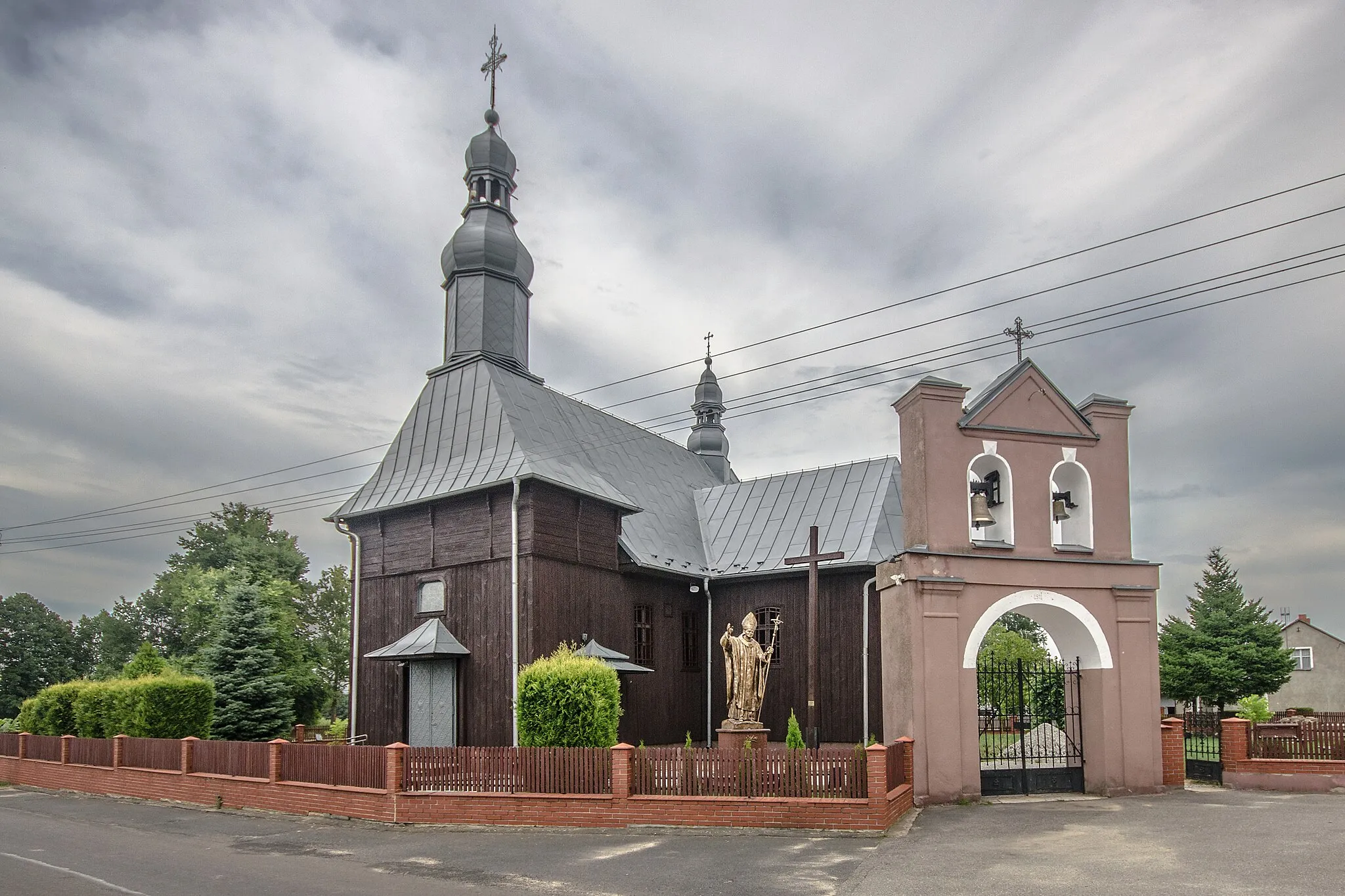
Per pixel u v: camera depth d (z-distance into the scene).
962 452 20.27
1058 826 16.27
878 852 14.31
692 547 32.53
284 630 44.06
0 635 57.81
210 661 30.44
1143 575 20.81
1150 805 18.61
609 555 28.08
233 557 53.97
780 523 32.28
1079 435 21.05
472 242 32.00
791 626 29.72
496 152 33.28
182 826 18.61
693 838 15.73
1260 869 12.68
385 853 15.25
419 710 26.53
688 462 38.66
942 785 18.80
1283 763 20.70
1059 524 22.09
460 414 29.59
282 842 16.47
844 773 16.27
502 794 17.28
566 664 19.38
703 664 31.27
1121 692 20.27
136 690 25.75
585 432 32.25
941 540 19.77
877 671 27.59
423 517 27.69
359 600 28.83
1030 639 60.34
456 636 26.12
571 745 18.62
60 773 25.94
